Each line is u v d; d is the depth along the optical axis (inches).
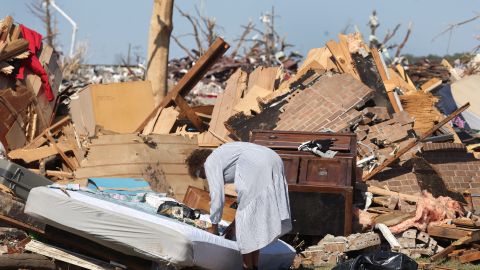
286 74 1007.0
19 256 428.1
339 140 575.8
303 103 783.7
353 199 583.8
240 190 427.2
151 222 399.5
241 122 789.9
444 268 497.0
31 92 830.5
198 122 878.4
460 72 1449.3
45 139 789.9
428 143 743.1
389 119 759.1
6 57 809.5
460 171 746.8
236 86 884.6
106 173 678.5
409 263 425.4
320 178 551.8
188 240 389.7
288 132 593.3
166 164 692.1
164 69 1118.4
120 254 424.5
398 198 614.5
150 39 1120.2
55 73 905.5
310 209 542.9
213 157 434.9
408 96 856.9
